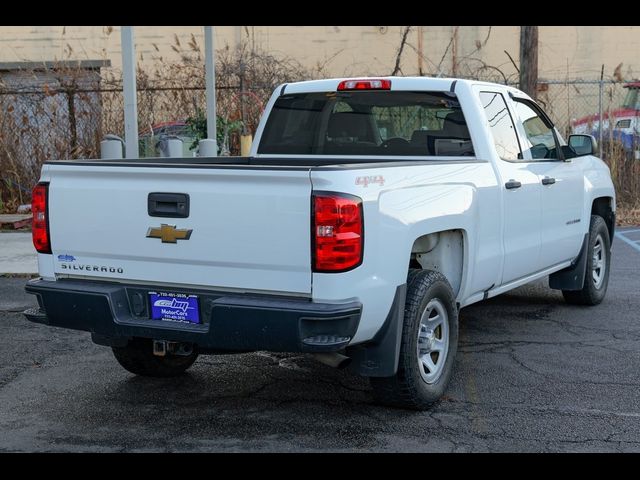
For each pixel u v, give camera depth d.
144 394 5.39
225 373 5.86
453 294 5.17
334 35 19.95
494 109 6.23
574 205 7.27
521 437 4.58
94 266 4.71
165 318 4.53
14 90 15.34
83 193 4.66
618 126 15.38
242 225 4.24
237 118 15.01
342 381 5.65
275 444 4.49
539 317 7.53
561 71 19.98
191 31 19.69
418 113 6.11
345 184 4.12
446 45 19.91
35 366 6.04
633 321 7.36
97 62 19.45
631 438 4.57
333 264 4.09
